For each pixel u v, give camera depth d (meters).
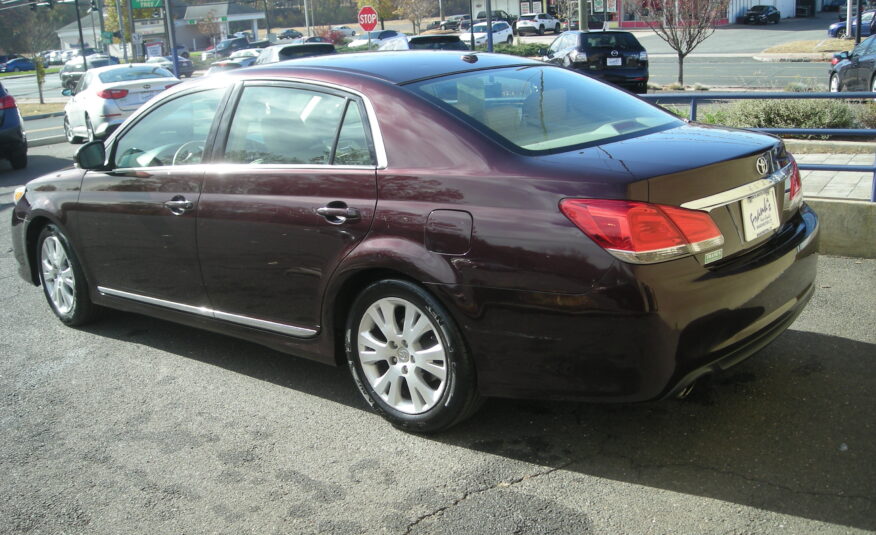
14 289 6.57
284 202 3.93
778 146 3.64
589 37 20.05
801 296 3.63
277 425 3.97
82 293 5.34
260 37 92.69
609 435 3.64
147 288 4.78
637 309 2.99
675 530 2.93
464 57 4.31
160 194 4.51
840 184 7.04
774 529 2.89
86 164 4.74
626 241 2.99
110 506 3.34
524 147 3.43
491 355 3.36
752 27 51.25
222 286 4.33
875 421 3.60
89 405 4.32
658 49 40.16
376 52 4.59
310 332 4.00
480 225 3.29
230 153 4.27
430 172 3.48
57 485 3.53
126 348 5.11
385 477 3.43
